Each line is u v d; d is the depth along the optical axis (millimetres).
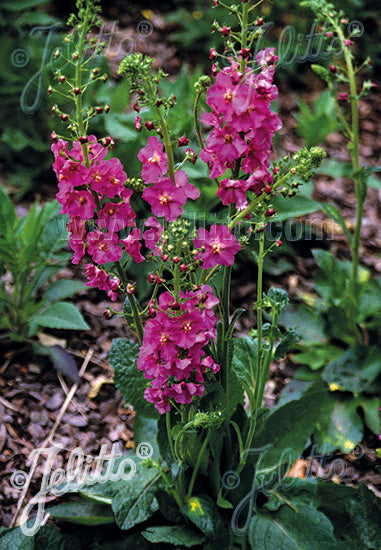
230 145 644
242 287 1120
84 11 643
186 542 756
